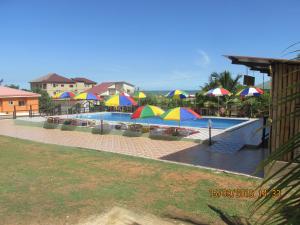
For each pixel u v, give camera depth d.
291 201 1.39
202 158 11.30
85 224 5.50
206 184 7.77
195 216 5.86
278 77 7.48
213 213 5.99
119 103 18.73
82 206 6.30
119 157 11.18
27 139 16.61
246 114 25.55
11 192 7.15
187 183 7.88
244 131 16.80
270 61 7.25
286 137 7.75
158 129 17.30
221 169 9.61
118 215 5.88
